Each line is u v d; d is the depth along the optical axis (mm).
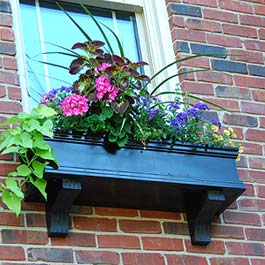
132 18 4758
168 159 3955
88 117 3863
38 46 4434
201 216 4016
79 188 3732
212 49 4629
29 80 4289
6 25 4199
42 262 3686
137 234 3943
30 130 3717
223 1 4828
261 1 4953
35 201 3797
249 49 4742
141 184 3861
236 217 4199
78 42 4418
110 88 3900
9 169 3809
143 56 4617
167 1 4688
